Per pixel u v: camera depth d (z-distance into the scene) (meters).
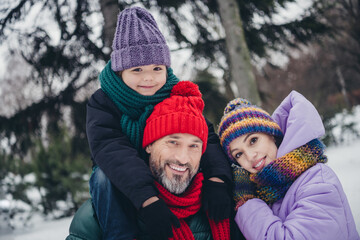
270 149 1.60
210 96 5.14
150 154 1.48
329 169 1.54
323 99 15.65
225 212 1.45
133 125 1.49
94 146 1.44
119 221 1.41
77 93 4.77
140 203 1.26
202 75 5.20
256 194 1.61
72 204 7.30
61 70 4.49
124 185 1.30
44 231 5.79
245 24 5.05
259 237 1.41
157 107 1.48
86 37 4.38
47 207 7.09
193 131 1.40
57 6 4.32
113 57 1.54
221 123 1.68
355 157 7.04
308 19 4.97
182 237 1.43
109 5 4.25
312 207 1.39
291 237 1.34
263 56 5.28
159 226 1.23
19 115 4.67
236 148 1.60
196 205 1.48
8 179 7.08
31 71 4.61
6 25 4.41
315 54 15.15
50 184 7.24
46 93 4.69
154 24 1.60
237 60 4.61
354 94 15.24
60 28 4.34
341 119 11.07
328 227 1.36
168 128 1.39
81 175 7.53
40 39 4.41
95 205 1.47
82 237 1.48
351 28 9.00
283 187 1.55
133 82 1.50
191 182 1.52
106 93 1.56
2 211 5.14
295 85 17.06
